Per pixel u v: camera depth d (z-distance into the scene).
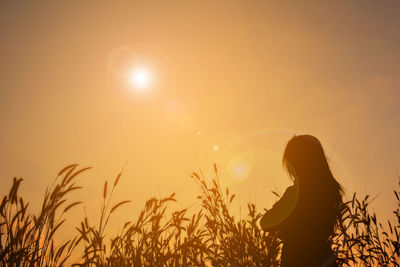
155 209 2.40
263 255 2.76
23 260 1.91
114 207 2.21
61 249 1.97
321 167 2.72
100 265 2.20
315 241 2.55
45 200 1.96
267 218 2.68
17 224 1.91
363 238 2.97
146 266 2.54
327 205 2.65
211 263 2.83
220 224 2.85
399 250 3.01
